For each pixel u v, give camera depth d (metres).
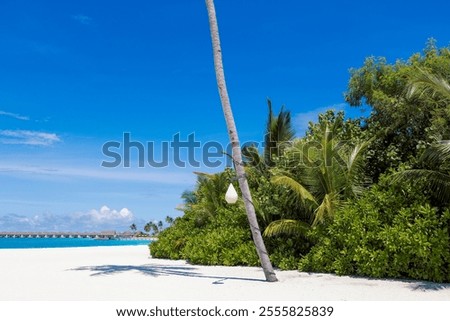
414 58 18.45
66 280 13.55
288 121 22.53
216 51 14.02
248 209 13.78
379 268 12.97
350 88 19.89
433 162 13.18
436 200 13.31
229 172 23.28
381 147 17.27
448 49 18.33
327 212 14.89
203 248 19.45
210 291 11.35
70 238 121.38
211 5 14.14
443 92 12.06
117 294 10.84
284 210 17.28
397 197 13.40
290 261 16.11
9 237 120.81
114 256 25.66
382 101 17.39
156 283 12.88
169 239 23.86
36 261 21.33
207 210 23.25
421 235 12.13
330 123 18.58
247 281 13.29
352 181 15.34
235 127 13.96
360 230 13.50
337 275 14.16
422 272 12.54
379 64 19.31
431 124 15.55
